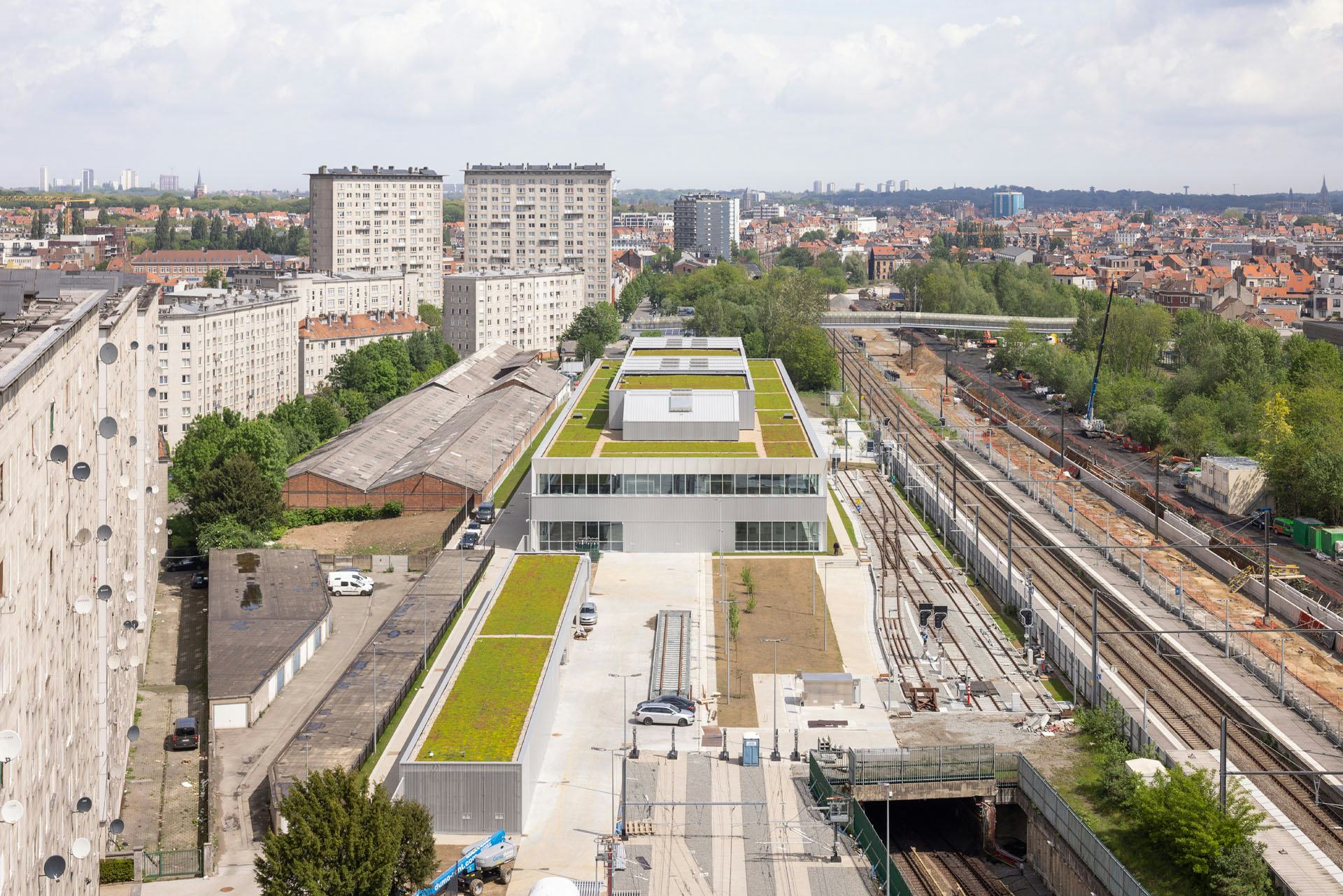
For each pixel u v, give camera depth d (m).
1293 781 108.00
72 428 73.38
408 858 84.94
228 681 123.12
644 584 160.75
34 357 58.84
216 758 112.50
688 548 173.25
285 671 129.62
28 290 95.31
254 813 102.31
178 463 196.75
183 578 165.50
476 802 98.25
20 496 56.81
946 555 182.25
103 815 91.94
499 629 130.00
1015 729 119.12
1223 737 95.75
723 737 117.06
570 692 126.81
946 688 130.38
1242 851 90.81
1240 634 147.38
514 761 98.44
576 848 96.56
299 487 193.62
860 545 183.12
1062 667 136.50
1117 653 140.00
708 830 99.94
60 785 67.31
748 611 151.75
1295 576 164.88
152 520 147.25
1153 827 95.81
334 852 81.38
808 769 110.62
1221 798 95.31
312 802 83.44
